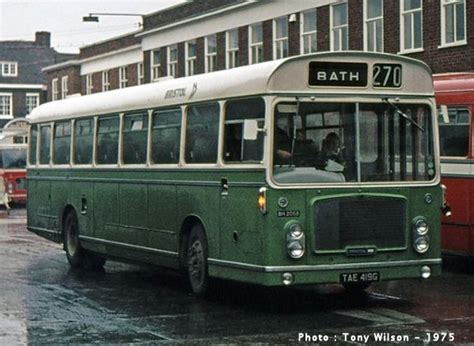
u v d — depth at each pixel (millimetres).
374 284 16219
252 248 13086
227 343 11125
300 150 12984
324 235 12953
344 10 36281
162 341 11281
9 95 94000
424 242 13523
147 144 16203
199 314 13266
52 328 12312
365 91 13352
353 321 12500
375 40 34375
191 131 14844
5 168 44438
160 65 53375
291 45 39688
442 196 13758
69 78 69062
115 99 17594
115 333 11883
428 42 31359
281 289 15719
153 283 16875
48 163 20625
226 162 13789
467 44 29547
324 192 13000
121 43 61125
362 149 13289
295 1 39188
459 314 12961
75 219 19297
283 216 12820
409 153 13586
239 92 13516
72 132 19438
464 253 17125
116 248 17406
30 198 21641
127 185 16922
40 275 18172
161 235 15719
